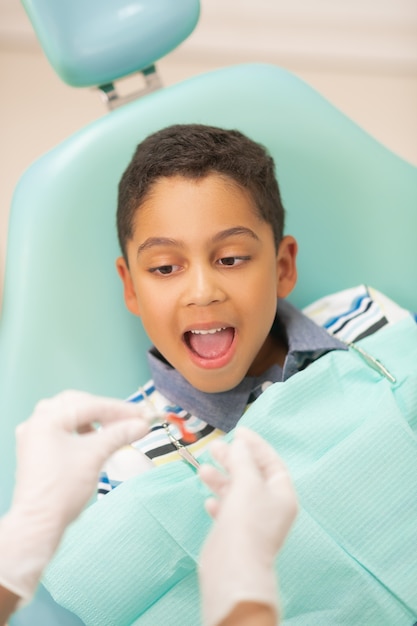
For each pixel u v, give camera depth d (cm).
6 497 78
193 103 92
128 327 88
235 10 163
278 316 87
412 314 89
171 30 90
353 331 87
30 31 167
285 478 48
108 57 89
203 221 74
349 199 93
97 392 86
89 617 68
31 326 84
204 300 73
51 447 52
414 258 95
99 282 88
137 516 68
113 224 89
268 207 80
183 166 75
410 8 163
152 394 85
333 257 94
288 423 73
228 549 45
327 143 93
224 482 49
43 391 84
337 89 164
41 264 86
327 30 165
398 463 70
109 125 90
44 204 87
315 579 67
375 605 67
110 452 53
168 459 77
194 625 68
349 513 69
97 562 68
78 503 51
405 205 94
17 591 48
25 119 158
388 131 157
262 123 92
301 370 83
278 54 166
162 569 68
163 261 75
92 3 87
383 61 166
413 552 69
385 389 75
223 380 77
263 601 43
